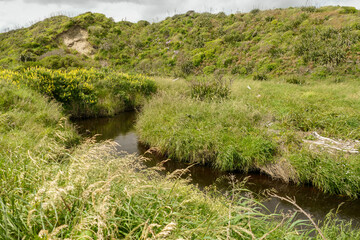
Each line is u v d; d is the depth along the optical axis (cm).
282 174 520
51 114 705
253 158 563
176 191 261
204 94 986
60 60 2170
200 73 2302
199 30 3030
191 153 609
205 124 698
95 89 1176
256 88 1322
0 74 972
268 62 2166
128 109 1273
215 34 2883
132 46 2942
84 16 3159
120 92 1241
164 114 814
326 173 481
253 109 789
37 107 732
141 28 3462
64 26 2925
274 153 567
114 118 1086
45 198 168
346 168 482
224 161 559
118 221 185
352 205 429
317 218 387
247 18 3014
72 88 1013
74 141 629
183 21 3338
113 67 2533
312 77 1856
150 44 3041
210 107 826
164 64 2550
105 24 3225
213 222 202
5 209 159
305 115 763
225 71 2261
